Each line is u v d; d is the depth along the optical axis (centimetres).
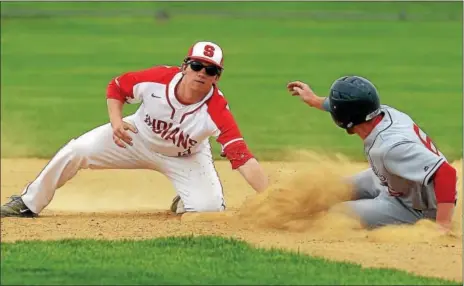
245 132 3722
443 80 5672
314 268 1399
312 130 3781
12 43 7575
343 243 1617
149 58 6612
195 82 1878
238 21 9475
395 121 1717
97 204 2436
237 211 1981
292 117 4166
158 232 1744
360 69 6200
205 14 9962
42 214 2161
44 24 8875
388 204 1806
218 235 1695
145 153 2047
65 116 4166
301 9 10644
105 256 1483
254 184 1906
